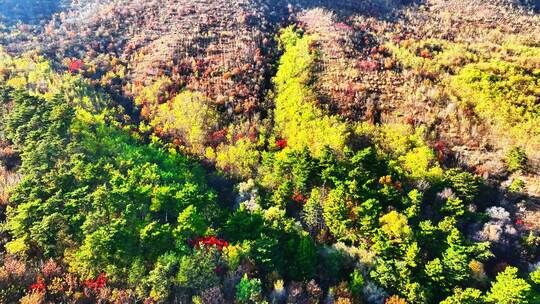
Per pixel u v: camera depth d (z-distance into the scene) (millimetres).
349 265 56250
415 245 55406
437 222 64688
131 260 49219
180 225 53656
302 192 70500
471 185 68875
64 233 51750
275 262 53062
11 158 69500
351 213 62938
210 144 86562
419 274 55281
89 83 101312
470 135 82750
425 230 59219
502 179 74312
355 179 68312
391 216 59969
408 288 52438
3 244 51438
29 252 50250
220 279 49188
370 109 89562
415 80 98312
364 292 51812
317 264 55125
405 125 83125
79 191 56875
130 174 64062
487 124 84375
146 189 58469
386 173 72375
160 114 94062
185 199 58844
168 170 73562
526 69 97625
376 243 57875
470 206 66562
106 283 46812
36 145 67750
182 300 45938
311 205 63031
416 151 76188
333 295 49531
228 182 77000
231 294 47406
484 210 68562
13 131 73562
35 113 75625
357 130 81750
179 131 89875
